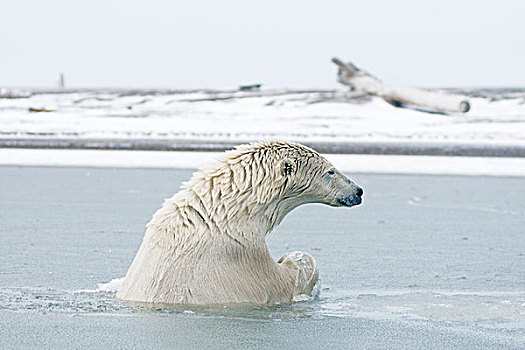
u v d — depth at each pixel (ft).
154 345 24.57
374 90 184.14
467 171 99.50
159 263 30.99
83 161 105.40
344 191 34.81
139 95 192.44
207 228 30.91
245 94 189.26
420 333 27.53
